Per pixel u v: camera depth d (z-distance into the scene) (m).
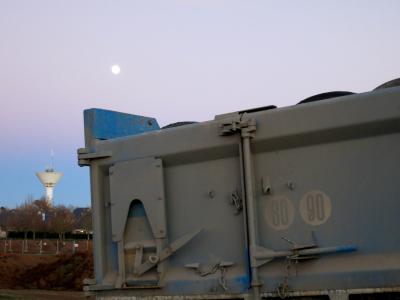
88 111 5.59
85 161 5.47
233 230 4.77
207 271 4.79
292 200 4.55
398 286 4.08
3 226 62.25
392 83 4.77
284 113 4.59
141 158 5.18
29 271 31.94
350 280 4.23
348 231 4.34
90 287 5.25
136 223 5.18
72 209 73.19
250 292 4.57
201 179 4.95
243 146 4.69
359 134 4.36
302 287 4.37
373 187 4.30
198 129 4.96
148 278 5.04
